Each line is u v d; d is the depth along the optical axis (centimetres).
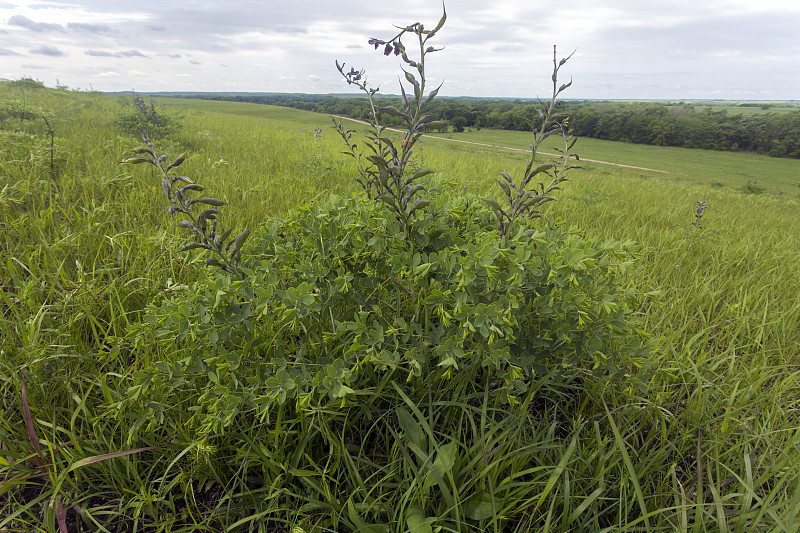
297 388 159
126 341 204
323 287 187
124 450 165
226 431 170
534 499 150
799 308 311
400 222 184
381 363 164
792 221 876
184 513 154
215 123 1449
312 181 559
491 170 921
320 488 155
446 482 152
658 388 218
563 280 168
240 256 194
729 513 153
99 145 612
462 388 186
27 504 144
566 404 204
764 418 208
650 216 634
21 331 193
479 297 176
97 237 293
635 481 143
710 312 308
